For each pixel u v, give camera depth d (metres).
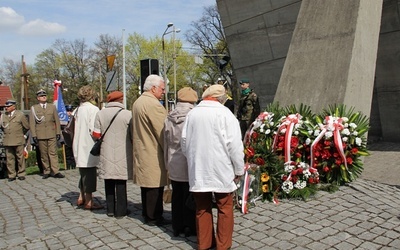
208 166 4.16
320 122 6.77
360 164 6.79
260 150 6.28
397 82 11.06
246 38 13.88
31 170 11.12
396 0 10.49
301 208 5.65
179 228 4.88
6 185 9.04
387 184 6.78
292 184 6.14
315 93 7.77
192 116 4.29
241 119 10.02
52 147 9.58
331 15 8.41
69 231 5.27
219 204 4.26
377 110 11.73
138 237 4.91
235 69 14.65
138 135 5.18
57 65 60.84
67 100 59.19
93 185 6.31
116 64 56.06
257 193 5.95
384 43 10.99
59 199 7.28
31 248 4.75
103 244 4.72
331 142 6.54
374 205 5.59
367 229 4.77
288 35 12.65
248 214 5.51
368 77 8.35
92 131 5.79
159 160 5.16
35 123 9.51
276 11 12.78
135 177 5.27
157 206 5.27
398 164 8.22
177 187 4.86
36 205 6.93
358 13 8.01
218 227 4.27
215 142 4.15
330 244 4.39
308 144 6.58
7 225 5.79
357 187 6.45
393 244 4.34
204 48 52.50
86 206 6.31
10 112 9.55
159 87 5.26
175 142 4.77
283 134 6.70
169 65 54.66
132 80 57.00
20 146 9.59
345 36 7.95
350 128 6.62
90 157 6.20
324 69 7.90
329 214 5.32
